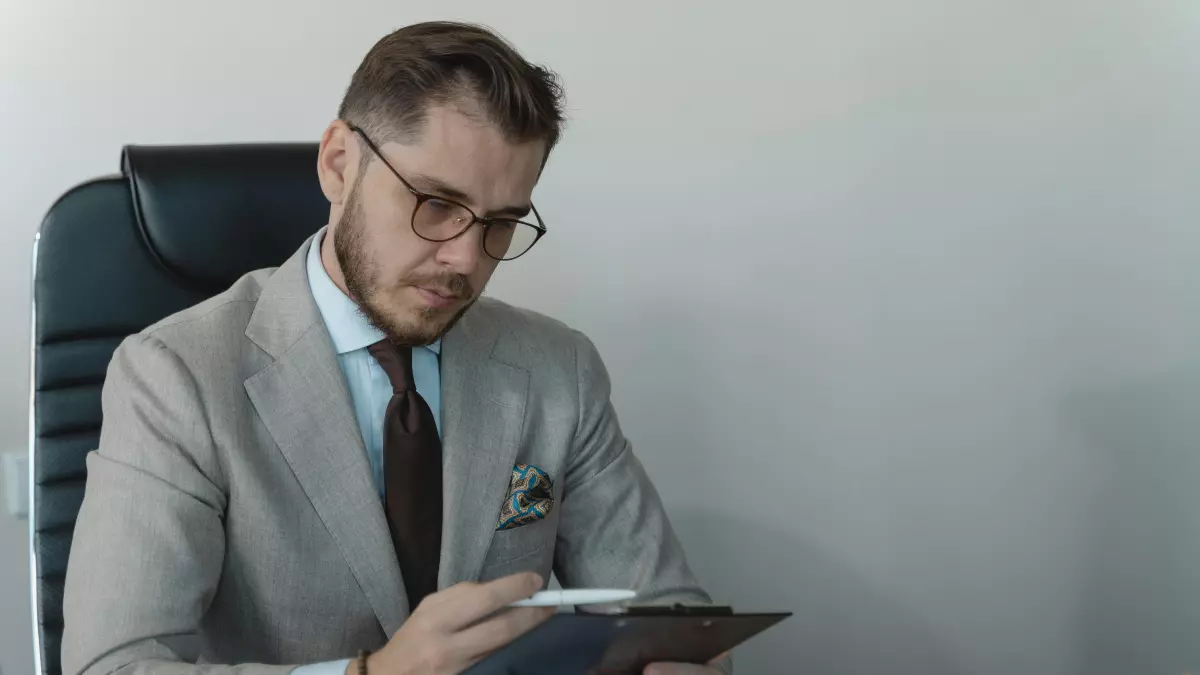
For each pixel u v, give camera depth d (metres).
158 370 1.10
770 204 2.03
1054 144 2.06
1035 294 2.09
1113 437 2.14
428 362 1.25
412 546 1.15
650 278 2.02
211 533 1.07
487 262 1.11
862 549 2.12
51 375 1.28
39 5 1.80
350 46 1.91
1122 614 2.16
